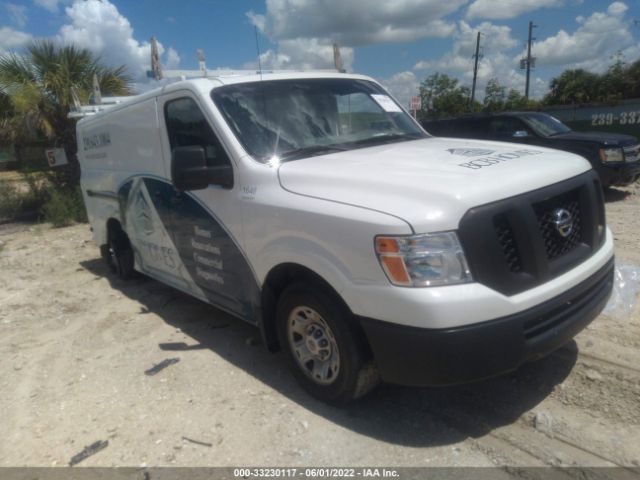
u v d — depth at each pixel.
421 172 3.10
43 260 8.45
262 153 3.75
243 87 4.12
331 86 4.54
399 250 2.71
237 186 3.75
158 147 4.70
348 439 3.14
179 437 3.30
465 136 12.03
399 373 2.85
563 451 2.90
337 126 4.23
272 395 3.69
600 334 4.11
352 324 3.09
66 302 6.17
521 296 2.79
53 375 4.30
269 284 3.66
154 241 5.20
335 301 3.13
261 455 3.06
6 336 5.22
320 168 3.41
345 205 3.01
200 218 4.21
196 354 4.43
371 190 3.02
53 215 11.65
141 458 3.13
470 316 2.65
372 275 2.83
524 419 3.21
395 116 4.71
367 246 2.82
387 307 2.78
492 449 2.97
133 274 6.75
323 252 3.08
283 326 3.59
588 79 30.50
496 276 2.74
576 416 3.18
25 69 12.93
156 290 6.37
